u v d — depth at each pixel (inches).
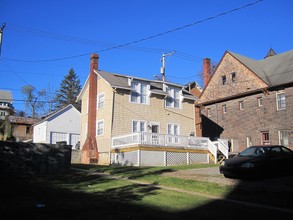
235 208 409.1
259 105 1338.6
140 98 1258.6
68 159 771.4
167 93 1322.6
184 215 359.3
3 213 327.9
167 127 1314.0
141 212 363.9
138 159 992.2
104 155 1175.6
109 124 1176.2
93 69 1288.1
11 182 585.3
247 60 1502.2
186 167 850.8
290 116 1213.1
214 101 1523.1
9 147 711.1
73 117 1802.4
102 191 511.8
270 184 539.5
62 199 423.8
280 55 1496.1
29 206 368.2
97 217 330.3
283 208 418.3
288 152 646.5
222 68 1529.3
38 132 1836.9
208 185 572.1
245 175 586.2
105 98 1227.2
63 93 3538.4
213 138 1510.8
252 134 1346.0
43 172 736.3
